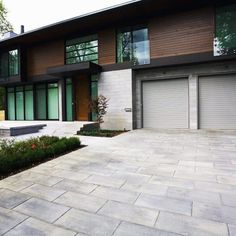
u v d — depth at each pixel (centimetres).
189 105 1041
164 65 1022
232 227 241
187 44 984
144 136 872
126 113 1103
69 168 470
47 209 292
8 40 1349
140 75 1132
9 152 511
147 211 280
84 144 723
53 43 1348
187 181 379
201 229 239
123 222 257
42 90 1459
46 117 1436
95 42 1217
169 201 306
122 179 396
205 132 933
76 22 1120
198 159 518
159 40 1041
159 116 1116
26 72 1440
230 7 920
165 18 1027
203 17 956
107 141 777
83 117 1280
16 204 308
